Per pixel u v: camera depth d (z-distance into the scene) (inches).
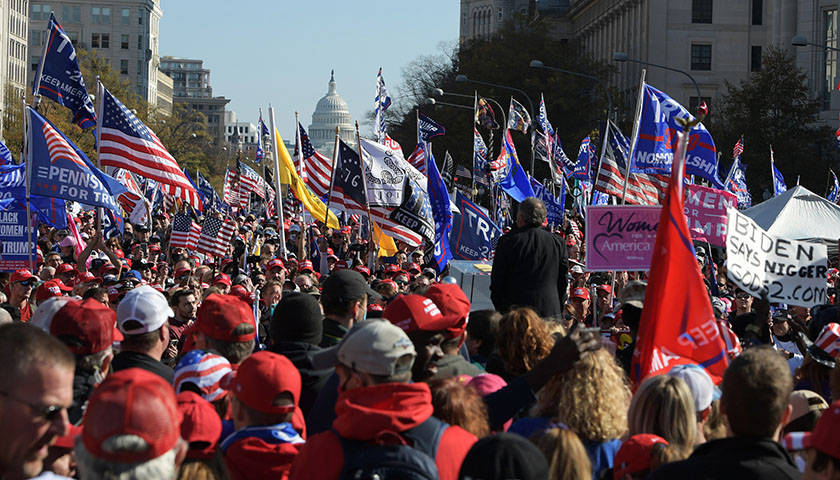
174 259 902.4
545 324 261.0
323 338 295.9
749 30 3604.8
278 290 462.3
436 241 789.9
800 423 248.7
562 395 218.2
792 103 2402.8
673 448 197.9
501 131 3129.9
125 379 136.6
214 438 182.1
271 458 193.9
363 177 689.6
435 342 240.5
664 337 246.7
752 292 329.7
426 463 176.6
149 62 7293.3
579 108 3253.0
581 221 1461.6
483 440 153.6
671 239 247.0
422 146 802.8
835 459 159.5
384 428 177.9
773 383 182.7
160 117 4057.6
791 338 474.0
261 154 1486.2
